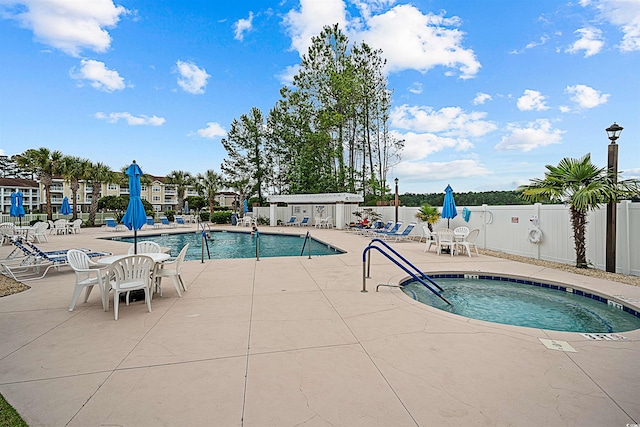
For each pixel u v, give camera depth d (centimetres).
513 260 942
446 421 224
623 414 231
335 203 2395
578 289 630
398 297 554
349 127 2934
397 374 291
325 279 696
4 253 1184
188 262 920
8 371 300
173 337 381
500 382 276
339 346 353
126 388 270
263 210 2984
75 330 405
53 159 2644
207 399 253
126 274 474
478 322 429
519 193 923
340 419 227
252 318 448
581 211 777
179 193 4822
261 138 3469
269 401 250
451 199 1166
